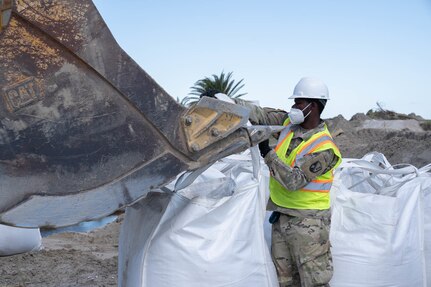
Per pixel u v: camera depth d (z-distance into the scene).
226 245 3.46
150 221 3.56
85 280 5.99
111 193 2.86
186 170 3.05
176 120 2.98
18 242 6.62
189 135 3.01
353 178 5.15
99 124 2.81
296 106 3.83
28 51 2.64
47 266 6.48
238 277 3.47
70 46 2.70
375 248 3.92
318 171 3.61
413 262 4.08
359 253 3.90
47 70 2.69
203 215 3.45
